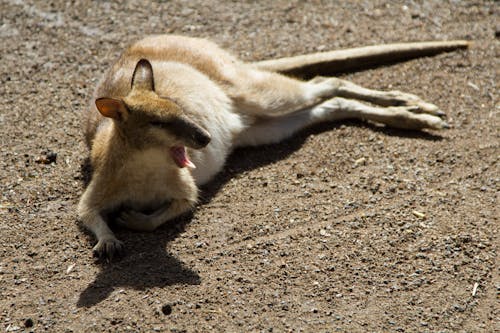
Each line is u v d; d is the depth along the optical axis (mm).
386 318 17812
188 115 22609
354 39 31422
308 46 30984
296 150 24969
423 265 19531
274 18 33219
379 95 26641
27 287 19016
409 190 22562
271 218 21484
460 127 25656
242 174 23859
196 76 24125
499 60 29375
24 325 17750
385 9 33750
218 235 20859
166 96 22469
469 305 18234
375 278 19109
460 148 24500
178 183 21266
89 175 23531
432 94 27500
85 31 32031
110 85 23578
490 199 22078
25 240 20734
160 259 19891
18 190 22750
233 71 25453
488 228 20797
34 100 27328
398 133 25562
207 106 23516
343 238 20547
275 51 30641
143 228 21016
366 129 25828
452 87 27844
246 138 25375
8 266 19766
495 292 18641
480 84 27953
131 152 20453
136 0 34281
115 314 17891
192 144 20078
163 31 32125
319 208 21859
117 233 21141
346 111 26203
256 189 22984
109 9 33688
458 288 18766
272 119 25672
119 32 32000
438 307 18156
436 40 31141
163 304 18156
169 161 20672
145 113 19953
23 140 25094
